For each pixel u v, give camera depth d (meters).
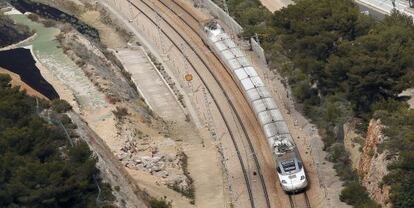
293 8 126.38
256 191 98.31
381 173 89.62
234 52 129.12
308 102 116.19
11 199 75.00
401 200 84.25
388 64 102.06
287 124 113.31
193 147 110.94
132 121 110.69
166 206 90.25
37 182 76.12
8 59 125.06
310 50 117.62
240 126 114.69
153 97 126.00
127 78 130.50
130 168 99.38
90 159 82.75
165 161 102.94
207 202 96.75
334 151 103.44
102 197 81.44
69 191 77.12
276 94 121.31
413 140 89.81
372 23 121.00
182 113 120.81
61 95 112.50
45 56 126.81
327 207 92.81
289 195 96.38
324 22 118.81
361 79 103.12
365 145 97.88
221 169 104.31
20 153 79.75
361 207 88.81
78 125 94.62
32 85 114.62
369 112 105.25
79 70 120.94
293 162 97.69
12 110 84.75
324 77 113.56
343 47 111.19
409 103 106.94
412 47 108.25
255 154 107.00
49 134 85.19
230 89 125.06
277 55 129.62
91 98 113.38
